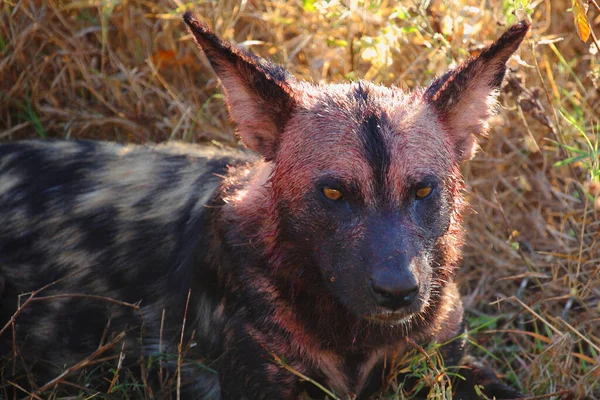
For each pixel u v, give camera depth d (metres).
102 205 4.88
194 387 4.65
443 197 3.93
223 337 4.30
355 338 4.14
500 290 5.86
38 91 6.58
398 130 3.82
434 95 4.07
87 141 5.28
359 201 3.76
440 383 4.39
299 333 4.14
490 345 5.50
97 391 4.83
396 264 3.59
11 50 6.54
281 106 4.00
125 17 6.61
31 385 4.70
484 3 6.15
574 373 5.07
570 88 6.64
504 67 4.11
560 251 5.79
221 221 4.27
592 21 6.82
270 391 4.20
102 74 6.53
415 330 4.24
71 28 6.60
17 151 5.23
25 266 4.90
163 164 4.97
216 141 6.29
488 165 6.24
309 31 6.53
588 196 5.52
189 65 6.66
